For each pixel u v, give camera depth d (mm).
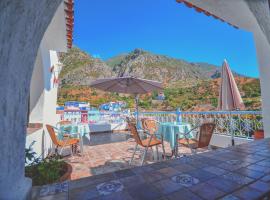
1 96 639
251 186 1018
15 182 739
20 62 722
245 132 3992
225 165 1364
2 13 595
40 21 815
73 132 4078
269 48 3033
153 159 3584
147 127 4734
